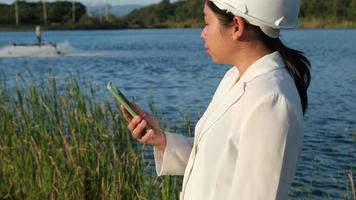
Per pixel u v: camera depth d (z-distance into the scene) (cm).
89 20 11206
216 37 223
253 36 220
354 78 1903
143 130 255
